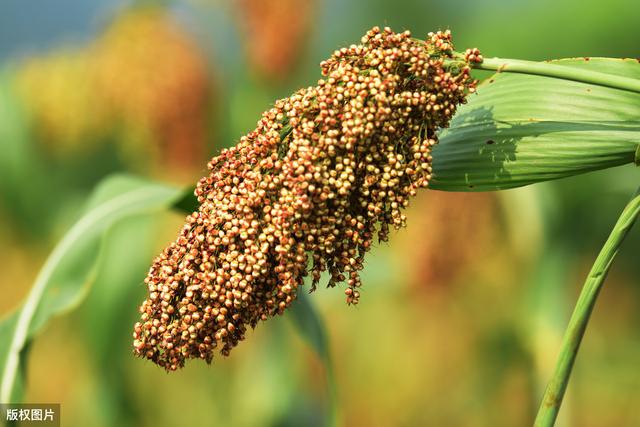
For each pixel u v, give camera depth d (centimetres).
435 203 698
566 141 296
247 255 256
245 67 1010
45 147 920
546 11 1102
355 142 258
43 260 929
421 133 273
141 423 727
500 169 302
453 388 784
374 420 823
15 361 373
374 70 259
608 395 736
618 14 1045
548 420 286
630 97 297
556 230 596
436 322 773
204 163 910
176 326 257
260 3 957
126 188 429
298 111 260
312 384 810
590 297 281
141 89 852
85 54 891
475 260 695
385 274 703
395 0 1229
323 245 263
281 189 260
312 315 430
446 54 266
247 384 721
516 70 263
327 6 1159
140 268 667
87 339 664
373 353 830
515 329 702
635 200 278
